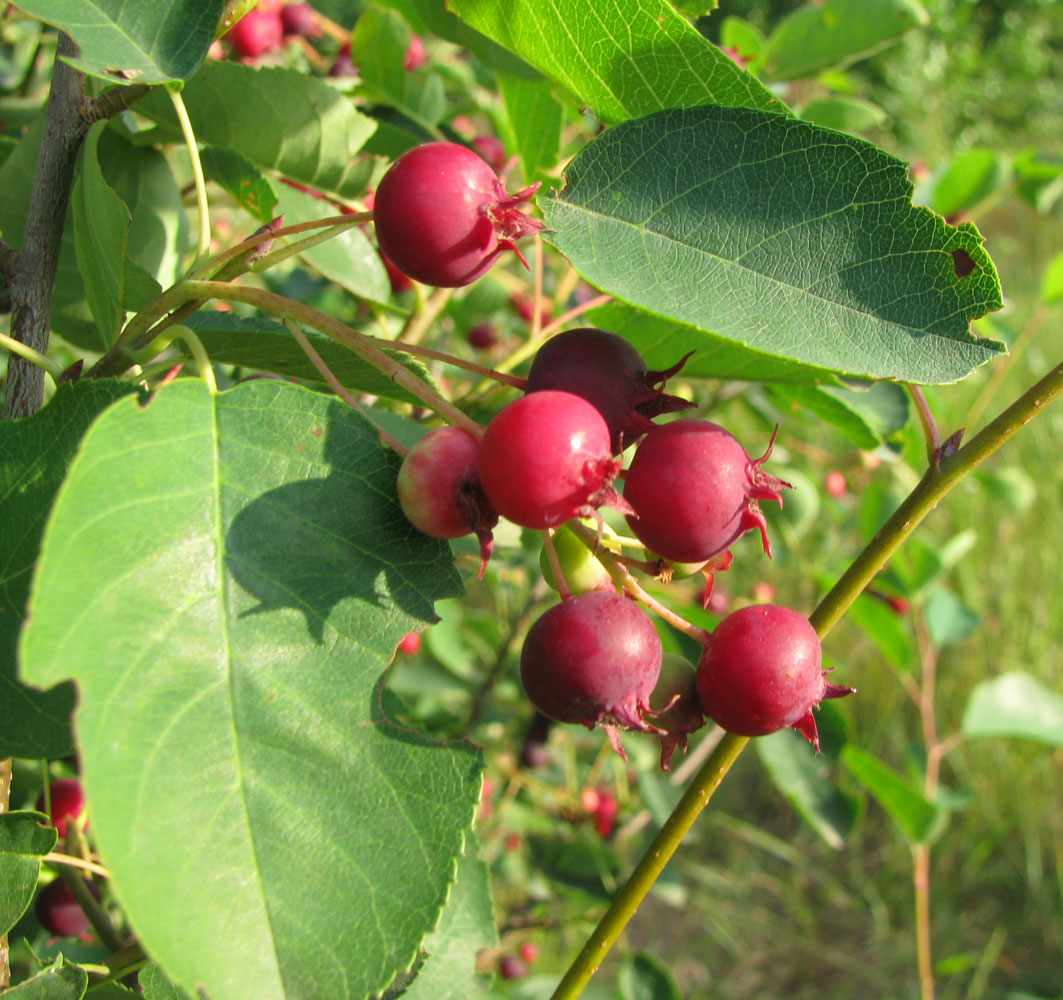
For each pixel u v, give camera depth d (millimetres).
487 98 258
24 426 88
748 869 452
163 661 77
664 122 93
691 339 131
